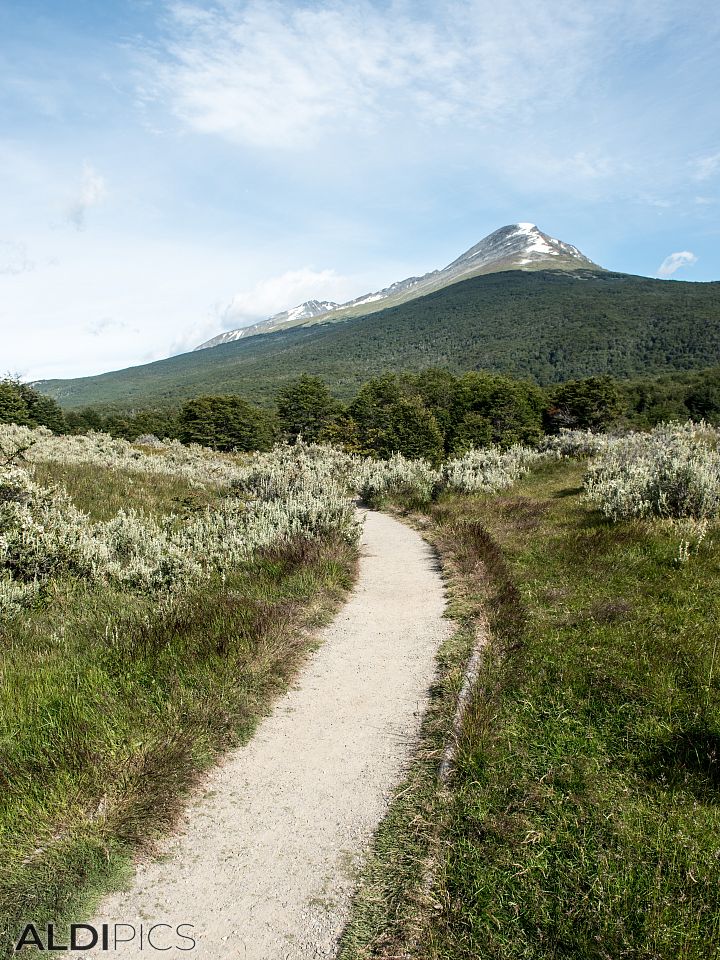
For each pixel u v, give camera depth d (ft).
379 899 9.84
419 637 22.08
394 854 10.84
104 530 31.19
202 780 13.44
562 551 29.96
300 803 12.55
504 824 11.09
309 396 262.47
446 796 12.18
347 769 13.78
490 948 8.57
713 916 8.77
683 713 14.25
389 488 66.85
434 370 312.09
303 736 15.34
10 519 26.30
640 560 26.16
